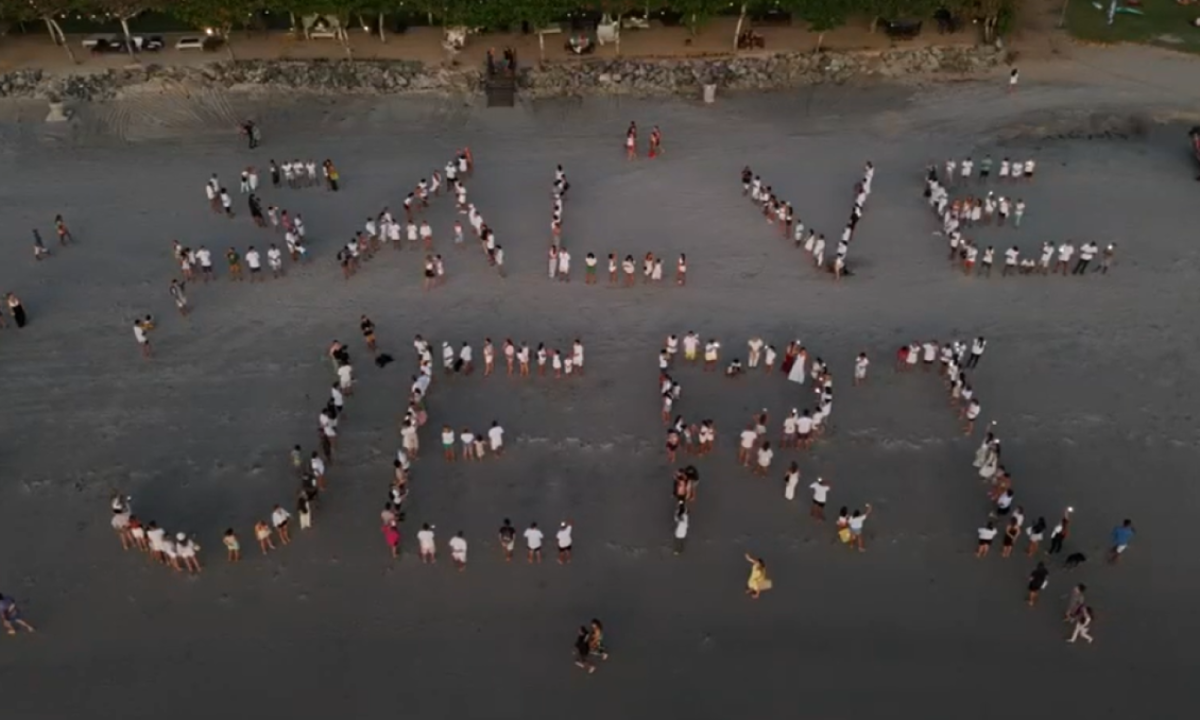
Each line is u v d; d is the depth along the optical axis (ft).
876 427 123.65
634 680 97.50
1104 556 108.58
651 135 179.63
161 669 98.37
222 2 183.83
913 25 204.23
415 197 161.17
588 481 117.08
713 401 127.24
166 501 114.52
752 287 146.61
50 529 111.55
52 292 143.74
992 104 189.98
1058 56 202.28
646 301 143.84
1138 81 194.90
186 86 188.44
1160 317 140.67
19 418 124.57
